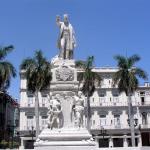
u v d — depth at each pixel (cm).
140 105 7331
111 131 7031
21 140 6688
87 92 4762
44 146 1747
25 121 6850
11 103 8475
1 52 4288
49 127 1834
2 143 4700
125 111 7194
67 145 1744
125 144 6962
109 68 7331
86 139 1783
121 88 4688
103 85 7244
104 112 7169
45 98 6875
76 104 1859
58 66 1950
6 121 7644
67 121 1845
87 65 4797
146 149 2333
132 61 4700
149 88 7469
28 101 6938
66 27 2058
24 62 4422
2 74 4134
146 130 7212
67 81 1912
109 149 2112
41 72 4334
